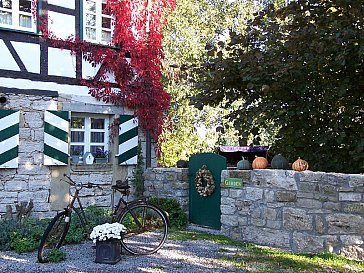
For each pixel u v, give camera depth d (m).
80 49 8.66
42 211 8.11
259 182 6.75
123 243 5.86
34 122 8.05
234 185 7.09
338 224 5.88
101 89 8.92
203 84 7.30
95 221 7.09
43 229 6.58
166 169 8.78
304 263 5.49
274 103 6.93
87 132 8.93
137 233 6.45
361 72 6.80
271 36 7.12
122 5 9.19
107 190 8.98
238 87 7.46
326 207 5.98
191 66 7.71
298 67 6.59
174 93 12.55
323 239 6.00
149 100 9.53
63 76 8.45
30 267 5.22
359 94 7.09
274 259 5.71
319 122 7.32
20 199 7.86
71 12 8.63
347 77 6.80
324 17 6.83
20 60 7.91
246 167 7.26
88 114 8.91
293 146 7.50
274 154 7.93
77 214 6.55
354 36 6.10
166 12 11.96
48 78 8.23
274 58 6.74
